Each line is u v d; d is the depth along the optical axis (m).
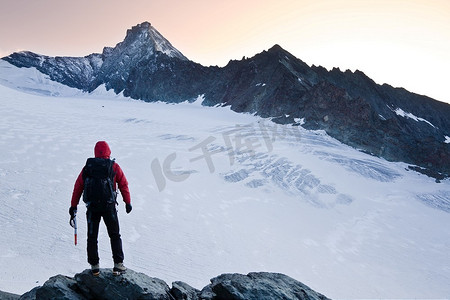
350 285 29.92
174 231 32.56
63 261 22.78
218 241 32.59
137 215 34.75
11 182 35.66
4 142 49.06
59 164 43.75
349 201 55.59
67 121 77.62
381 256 38.38
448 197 65.50
